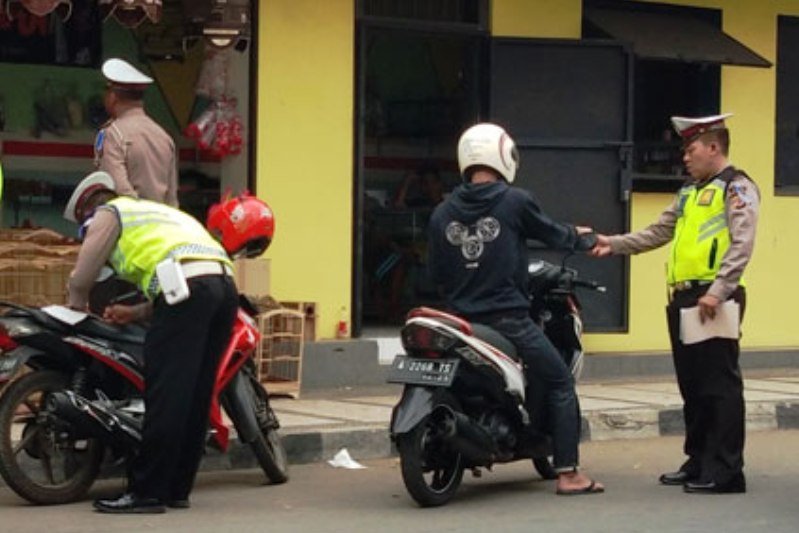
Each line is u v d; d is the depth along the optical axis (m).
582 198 15.61
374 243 15.87
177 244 9.55
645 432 13.62
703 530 9.32
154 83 14.86
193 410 9.67
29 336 9.48
